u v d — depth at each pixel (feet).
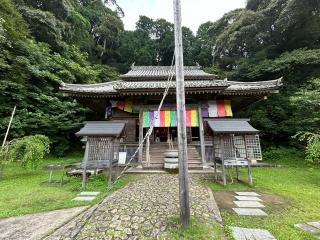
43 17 63.62
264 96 41.27
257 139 29.73
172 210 15.02
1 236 11.52
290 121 48.73
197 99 38.83
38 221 13.51
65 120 50.19
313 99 37.91
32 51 51.80
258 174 30.86
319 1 52.95
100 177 27.25
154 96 37.68
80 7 114.01
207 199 17.79
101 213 14.55
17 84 43.86
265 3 73.00
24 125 42.57
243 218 14.02
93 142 23.67
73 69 62.03
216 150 26.25
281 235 11.41
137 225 12.62
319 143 27.55
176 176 28.22
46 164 37.83
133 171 31.22
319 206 16.69
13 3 58.39
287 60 54.24
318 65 55.16
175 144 42.22
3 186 23.21
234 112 60.29
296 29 62.13
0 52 44.11
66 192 20.61
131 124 42.24
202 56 110.11
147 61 120.47
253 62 67.87
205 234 11.59
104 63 120.26
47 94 52.13
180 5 14.56
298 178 28.96
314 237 11.25
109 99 41.83
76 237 11.30
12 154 27.02
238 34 68.80
